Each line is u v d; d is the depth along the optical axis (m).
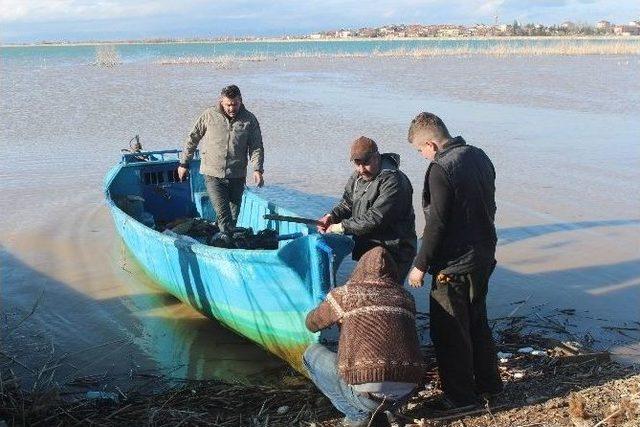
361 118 21.28
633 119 20.66
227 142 8.08
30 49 111.56
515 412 4.97
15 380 5.60
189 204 10.70
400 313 4.33
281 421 5.13
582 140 17.23
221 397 5.58
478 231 4.82
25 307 7.75
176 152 11.24
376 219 5.42
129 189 10.31
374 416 4.43
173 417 5.19
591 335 6.79
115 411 5.29
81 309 7.73
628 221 10.48
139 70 44.53
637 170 13.92
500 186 12.73
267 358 6.57
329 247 5.25
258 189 12.69
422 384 5.53
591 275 8.41
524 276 8.43
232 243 7.28
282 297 5.86
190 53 76.12
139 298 8.08
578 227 10.25
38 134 18.48
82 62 55.47
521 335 6.68
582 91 28.73
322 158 15.32
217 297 6.70
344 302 4.38
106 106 24.42
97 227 10.69
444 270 4.89
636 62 45.31
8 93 28.97
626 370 5.69
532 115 21.81
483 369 5.19
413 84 33.00
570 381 5.46
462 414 4.95
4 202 11.95
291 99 26.67
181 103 25.36
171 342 6.93
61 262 9.20
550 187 12.62
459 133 18.48
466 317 4.97
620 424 4.58
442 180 4.70
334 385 4.55
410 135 5.01
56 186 13.02
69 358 6.53
